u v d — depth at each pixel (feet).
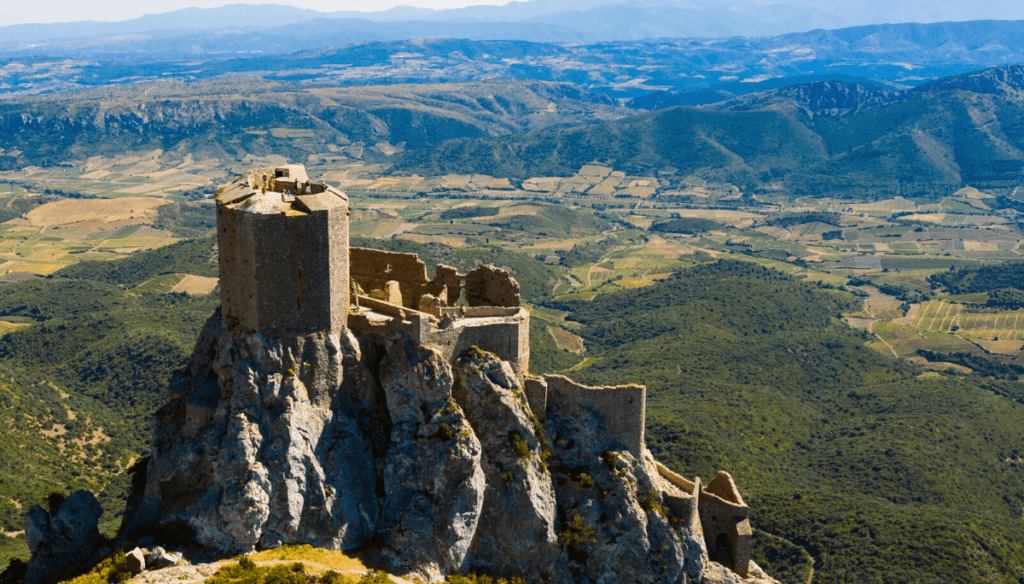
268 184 287.28
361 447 274.16
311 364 268.62
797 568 575.38
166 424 276.82
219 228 269.23
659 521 307.37
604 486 302.45
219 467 255.50
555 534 292.61
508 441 286.46
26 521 272.31
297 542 258.57
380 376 279.08
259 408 261.85
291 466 257.96
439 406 278.46
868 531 586.45
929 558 555.28
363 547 266.36
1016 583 547.08
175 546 255.70
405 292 340.80
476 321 290.56
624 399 311.47
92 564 261.65
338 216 268.21
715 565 325.42
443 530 271.28
